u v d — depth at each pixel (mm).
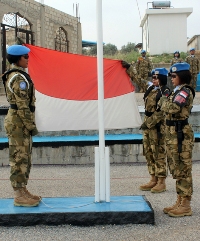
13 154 4160
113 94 4969
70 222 4008
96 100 4848
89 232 3854
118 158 7910
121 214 4020
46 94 4809
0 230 3924
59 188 5879
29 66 4762
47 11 19750
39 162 7879
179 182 4344
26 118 4062
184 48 24234
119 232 3848
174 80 4320
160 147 5418
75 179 6512
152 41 24281
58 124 4836
